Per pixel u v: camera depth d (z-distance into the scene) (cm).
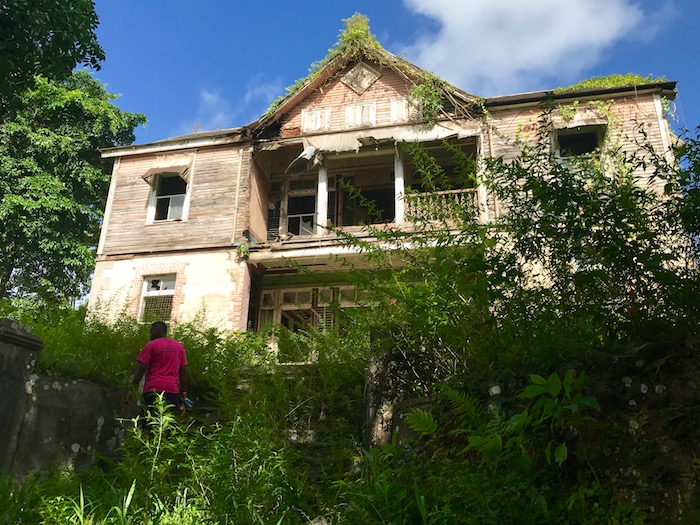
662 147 1332
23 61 692
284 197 1758
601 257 356
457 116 1526
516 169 420
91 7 759
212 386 705
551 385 284
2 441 476
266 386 639
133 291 1563
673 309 329
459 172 514
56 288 1956
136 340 760
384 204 1728
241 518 342
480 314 410
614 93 1405
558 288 378
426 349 485
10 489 390
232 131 1650
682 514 267
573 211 366
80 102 2055
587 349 341
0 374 482
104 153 1733
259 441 410
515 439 293
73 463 542
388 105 1617
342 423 576
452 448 365
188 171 1659
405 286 505
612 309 352
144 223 1641
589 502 289
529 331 376
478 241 451
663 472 282
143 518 339
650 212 373
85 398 579
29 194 1861
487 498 272
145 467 399
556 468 310
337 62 1666
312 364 662
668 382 303
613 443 303
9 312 820
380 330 523
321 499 389
